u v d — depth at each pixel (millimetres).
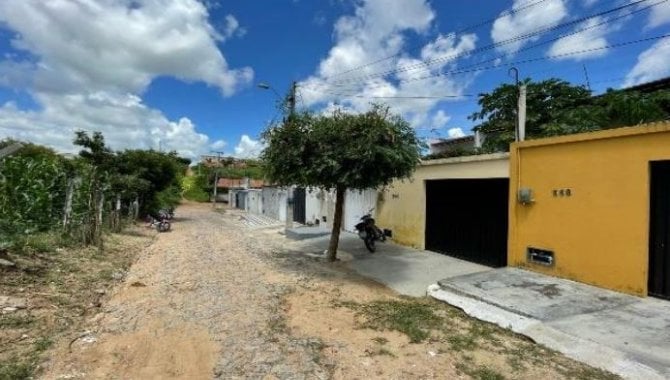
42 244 8445
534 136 13633
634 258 6414
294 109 9500
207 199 55750
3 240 7090
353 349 4797
